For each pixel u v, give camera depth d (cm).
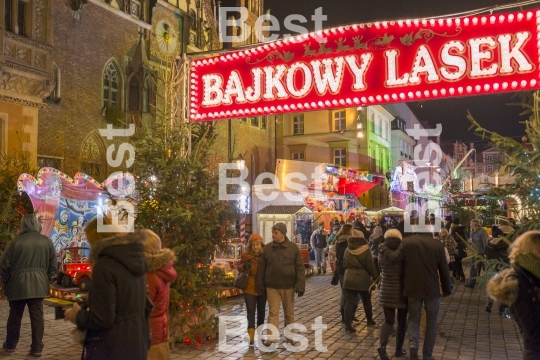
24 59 1695
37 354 707
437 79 785
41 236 722
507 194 613
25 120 1712
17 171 1532
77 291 1231
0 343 788
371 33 838
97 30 2416
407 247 670
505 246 900
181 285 767
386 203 4547
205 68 974
